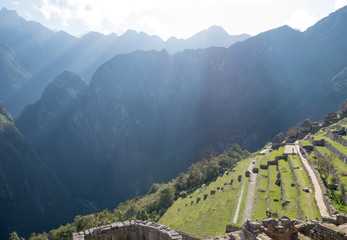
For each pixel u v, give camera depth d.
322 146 49.94
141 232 15.20
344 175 30.56
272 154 61.81
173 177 181.38
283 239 12.54
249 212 36.44
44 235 68.44
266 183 45.41
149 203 74.12
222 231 33.41
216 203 45.94
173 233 13.73
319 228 12.78
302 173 39.84
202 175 75.38
